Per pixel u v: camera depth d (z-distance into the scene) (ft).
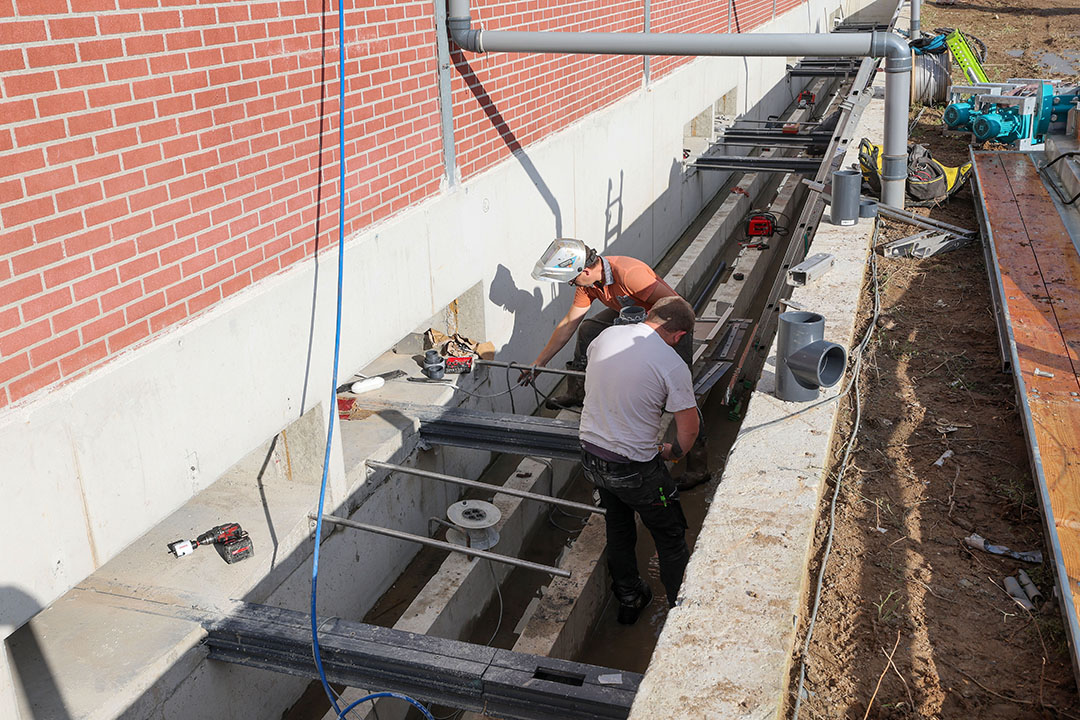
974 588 12.54
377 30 18.19
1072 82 50.88
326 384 17.89
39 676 13.48
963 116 36.76
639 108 35.06
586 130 30.04
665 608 21.03
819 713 10.57
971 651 11.48
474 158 22.86
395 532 16.56
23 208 11.54
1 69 11.06
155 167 13.43
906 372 18.58
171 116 13.58
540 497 17.97
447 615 18.74
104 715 12.91
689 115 41.88
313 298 17.13
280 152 15.92
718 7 44.80
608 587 21.21
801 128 45.80
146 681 13.57
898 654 11.46
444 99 20.93
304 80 16.25
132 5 12.71
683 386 15.31
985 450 15.65
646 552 22.98
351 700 16.44
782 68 61.31
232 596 15.42
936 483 14.83
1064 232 24.50
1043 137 34.68
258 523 17.30
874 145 30.09
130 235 13.15
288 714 17.56
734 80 49.24
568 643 18.76
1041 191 28.09
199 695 14.75
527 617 20.27
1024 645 11.52
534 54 25.64
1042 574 12.60
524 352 27.37
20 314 11.65
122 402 13.12
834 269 21.54
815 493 13.21
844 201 24.66
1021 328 19.03
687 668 10.16
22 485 11.68
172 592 15.35
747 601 11.14
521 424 20.40
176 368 14.05
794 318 15.64
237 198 15.10
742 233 44.24
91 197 12.46
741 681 9.95
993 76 57.26
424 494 21.97
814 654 11.43
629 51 20.20
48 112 11.71
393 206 19.58
